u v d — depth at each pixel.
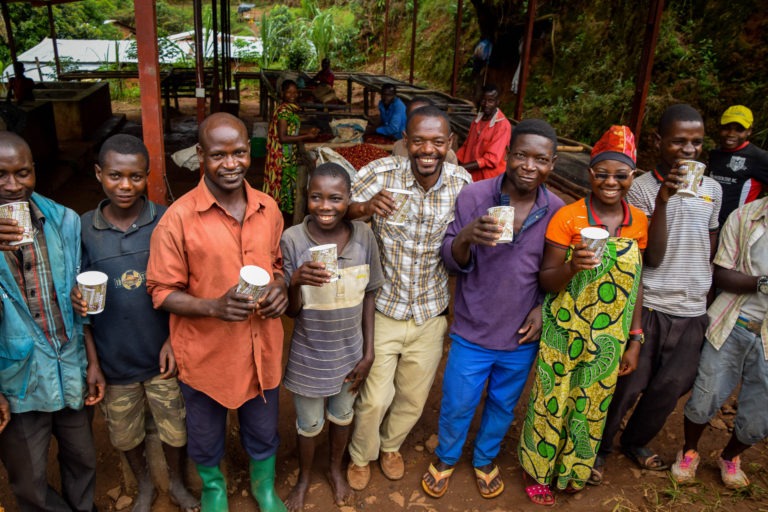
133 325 2.23
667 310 2.63
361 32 21.61
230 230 2.13
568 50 11.49
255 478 2.55
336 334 2.38
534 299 2.55
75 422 2.25
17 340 1.97
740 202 3.57
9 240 1.78
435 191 2.50
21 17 23.47
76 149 9.20
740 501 2.80
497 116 4.58
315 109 8.31
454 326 2.66
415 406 2.76
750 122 3.48
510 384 2.68
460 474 2.95
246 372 2.23
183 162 4.76
